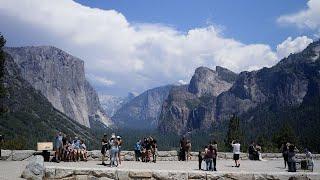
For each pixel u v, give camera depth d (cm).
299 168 2820
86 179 1741
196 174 1791
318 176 1855
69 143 2762
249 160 3584
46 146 2633
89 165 2505
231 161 3400
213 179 1795
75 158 2723
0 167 2158
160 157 3172
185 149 3222
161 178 1767
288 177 1841
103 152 2602
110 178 1748
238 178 1812
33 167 1730
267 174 1831
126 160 3042
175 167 2625
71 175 1741
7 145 4334
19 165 2277
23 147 4619
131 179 1758
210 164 2478
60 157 2670
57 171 1741
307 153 2817
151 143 3034
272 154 3869
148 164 2789
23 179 1708
